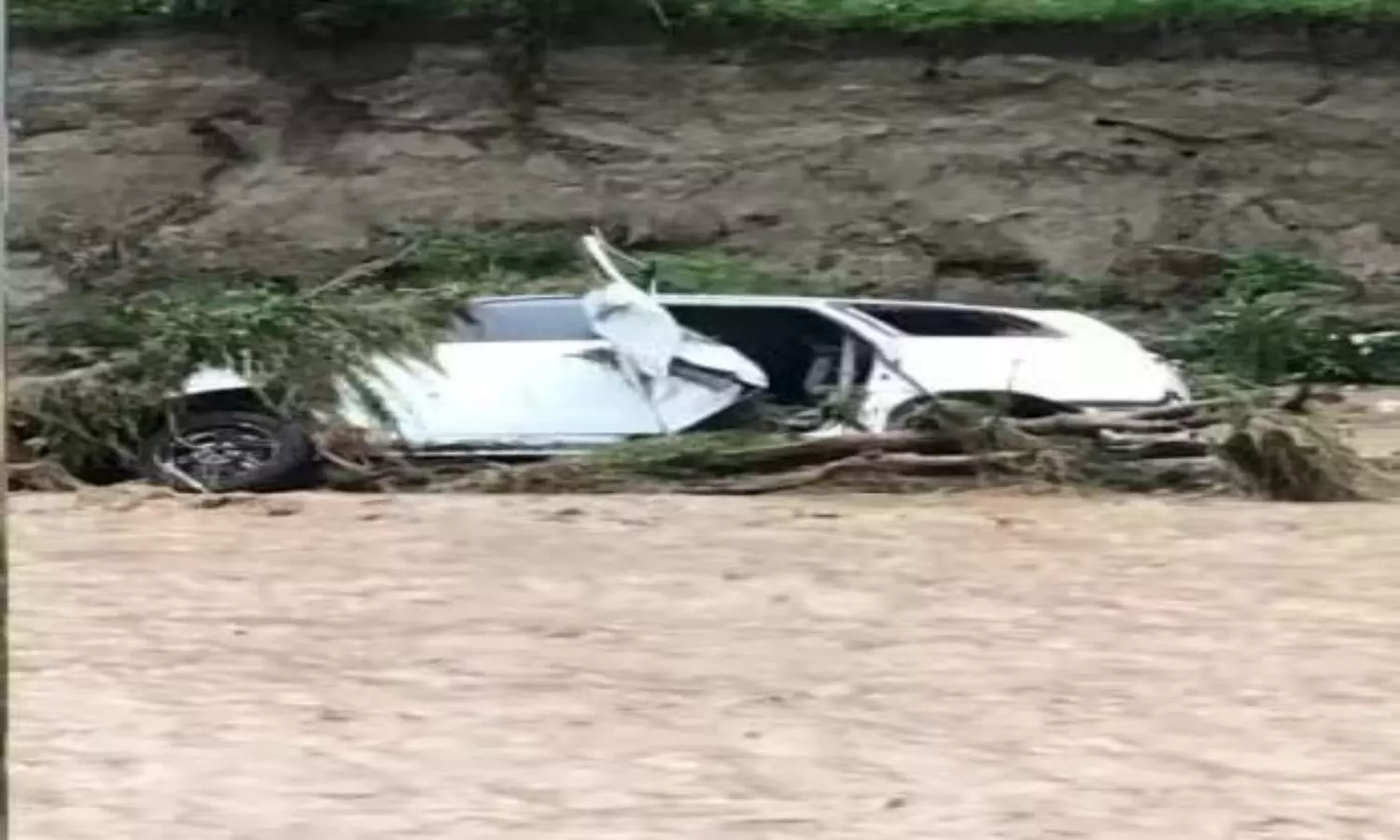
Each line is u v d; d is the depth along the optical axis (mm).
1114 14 31562
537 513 12781
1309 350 23938
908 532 12188
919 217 31266
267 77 30859
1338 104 31656
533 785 6723
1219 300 30062
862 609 9805
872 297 30234
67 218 30344
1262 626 9453
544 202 30953
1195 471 14727
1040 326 16047
